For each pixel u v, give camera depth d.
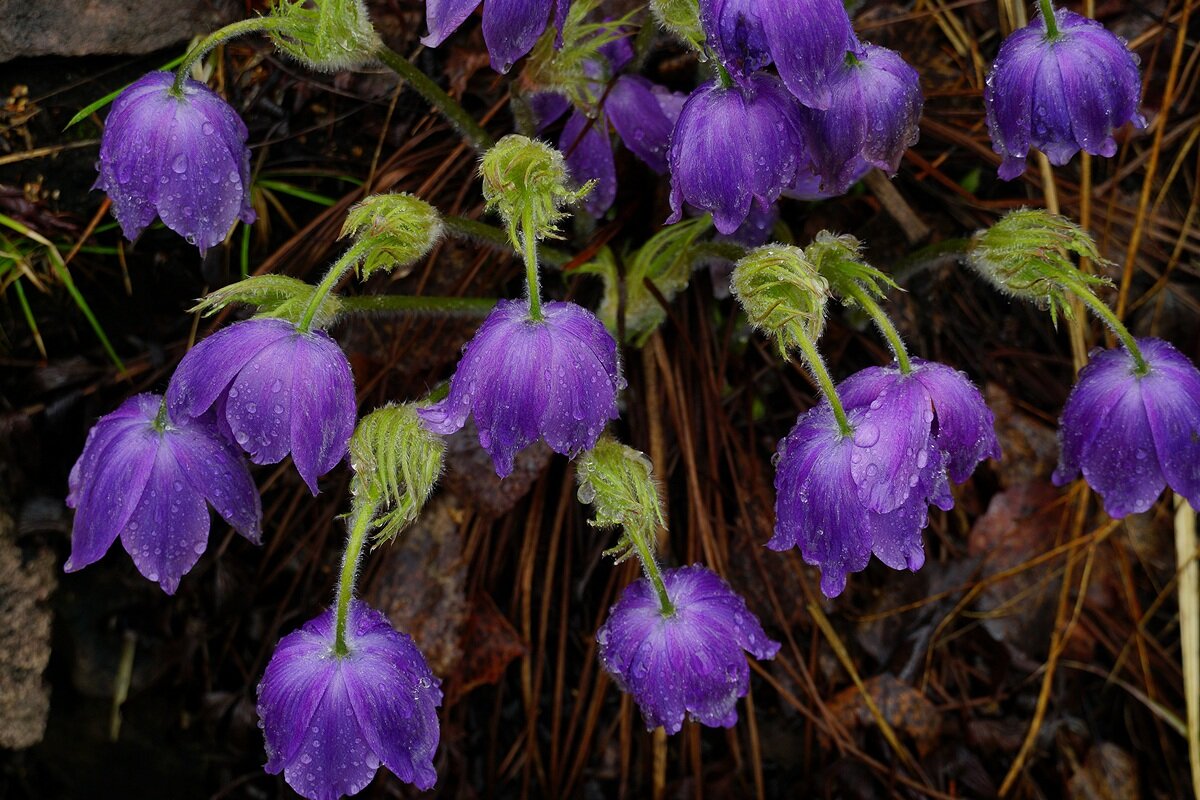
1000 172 0.51
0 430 0.57
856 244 0.51
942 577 0.59
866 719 0.59
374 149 0.58
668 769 0.59
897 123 0.50
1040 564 0.59
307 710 0.48
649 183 0.58
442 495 0.58
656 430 0.58
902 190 0.60
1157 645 0.59
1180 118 0.60
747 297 0.50
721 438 0.59
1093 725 0.59
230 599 0.59
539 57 0.53
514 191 0.48
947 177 0.60
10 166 0.56
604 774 0.59
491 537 0.59
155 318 0.58
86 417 0.58
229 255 0.58
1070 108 0.50
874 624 0.59
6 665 0.57
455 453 0.58
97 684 0.59
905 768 0.58
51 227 0.56
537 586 0.59
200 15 0.56
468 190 0.59
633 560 0.59
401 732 0.48
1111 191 0.60
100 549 0.49
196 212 0.51
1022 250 0.52
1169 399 0.50
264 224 0.58
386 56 0.53
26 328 0.57
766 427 0.60
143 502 0.49
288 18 0.51
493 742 0.59
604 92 0.54
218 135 0.51
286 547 0.59
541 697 0.59
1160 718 0.60
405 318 0.58
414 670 0.49
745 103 0.48
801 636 0.59
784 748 0.59
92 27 0.55
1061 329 0.60
